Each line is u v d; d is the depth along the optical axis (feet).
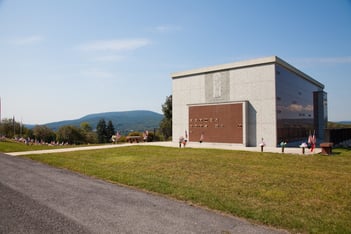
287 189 27.96
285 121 83.05
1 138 143.02
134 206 22.26
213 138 88.74
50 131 287.07
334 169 39.70
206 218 19.49
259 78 79.30
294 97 92.17
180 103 100.83
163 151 65.46
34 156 56.54
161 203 23.20
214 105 88.99
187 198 24.61
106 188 28.60
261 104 78.79
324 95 130.00
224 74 87.10
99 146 85.30
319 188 28.37
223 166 42.52
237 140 82.02
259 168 40.55
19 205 22.31
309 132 108.47
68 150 70.95
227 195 25.50
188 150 67.62
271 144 76.48
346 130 87.66
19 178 33.71
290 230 17.30
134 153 61.46
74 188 28.43
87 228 17.44
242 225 18.13
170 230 17.17
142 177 33.78
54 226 17.76
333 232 16.89
